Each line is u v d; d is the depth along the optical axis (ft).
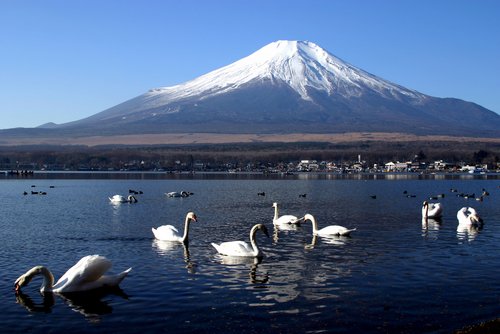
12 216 195.21
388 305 80.02
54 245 129.18
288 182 498.28
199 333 70.03
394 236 142.72
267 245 128.77
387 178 606.96
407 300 82.28
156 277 96.12
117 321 74.33
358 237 141.08
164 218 190.08
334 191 355.36
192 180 542.57
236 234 148.66
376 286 89.71
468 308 78.69
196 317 75.46
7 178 571.69
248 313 76.84
